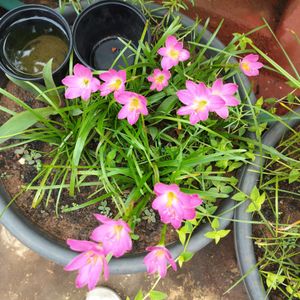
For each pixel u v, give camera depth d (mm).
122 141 507
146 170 492
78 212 504
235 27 698
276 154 491
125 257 481
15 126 456
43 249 475
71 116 502
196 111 403
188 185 509
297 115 508
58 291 599
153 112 514
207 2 689
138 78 501
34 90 504
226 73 541
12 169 510
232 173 533
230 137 516
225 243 611
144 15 527
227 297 597
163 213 374
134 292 596
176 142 493
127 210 440
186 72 509
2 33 509
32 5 504
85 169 513
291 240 517
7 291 597
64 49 537
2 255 611
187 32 523
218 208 513
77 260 361
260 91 695
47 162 518
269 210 522
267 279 489
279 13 698
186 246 469
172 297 595
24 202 500
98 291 583
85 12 507
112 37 560
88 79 422
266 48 696
